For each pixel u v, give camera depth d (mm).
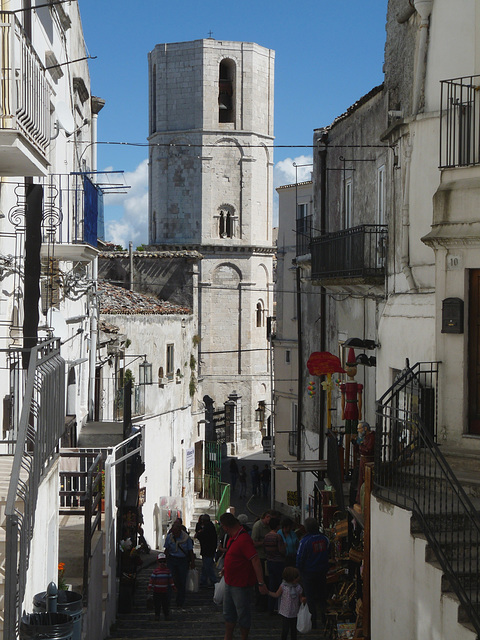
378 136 20891
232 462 51812
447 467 11023
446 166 13930
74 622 9500
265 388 73562
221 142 72875
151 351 35062
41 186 13367
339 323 24375
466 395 13711
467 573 10484
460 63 14922
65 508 17531
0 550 9266
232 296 72812
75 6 23828
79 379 24312
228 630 12031
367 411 20594
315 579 14992
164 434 36281
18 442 8578
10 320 14055
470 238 13453
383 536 12305
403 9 17125
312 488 27391
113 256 56438
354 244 19969
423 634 10992
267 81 74688
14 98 10609
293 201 39562
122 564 19953
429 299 15445
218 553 19156
